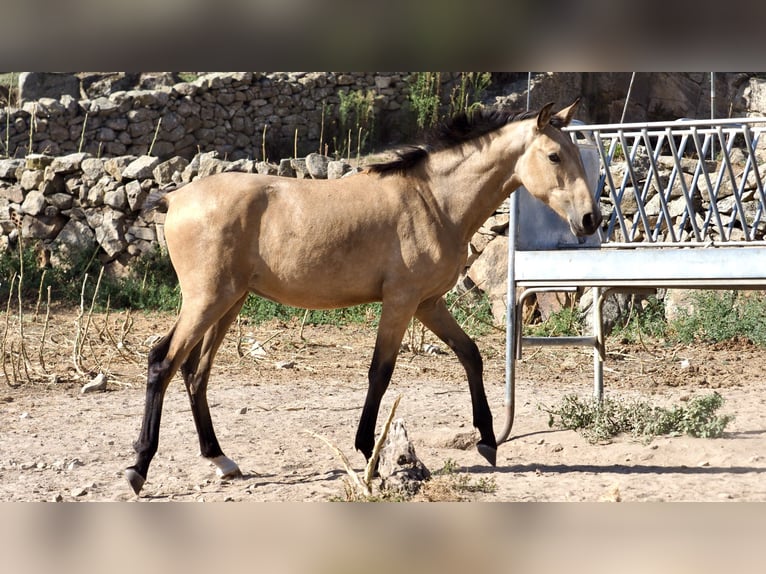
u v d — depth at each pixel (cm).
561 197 633
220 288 613
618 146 1480
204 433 652
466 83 2275
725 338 1266
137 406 920
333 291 632
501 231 1453
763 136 1605
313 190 633
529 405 923
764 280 624
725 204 1320
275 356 1204
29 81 2177
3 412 885
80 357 1091
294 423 841
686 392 984
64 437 782
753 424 806
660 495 571
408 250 629
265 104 2180
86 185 1711
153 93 2027
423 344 1257
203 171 1645
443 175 648
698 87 2212
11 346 1153
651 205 1358
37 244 1717
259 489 611
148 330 1368
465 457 709
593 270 689
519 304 730
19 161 1778
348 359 1201
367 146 2234
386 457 608
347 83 2280
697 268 646
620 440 745
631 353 1220
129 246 1680
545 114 625
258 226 621
